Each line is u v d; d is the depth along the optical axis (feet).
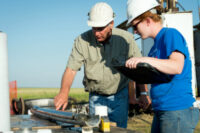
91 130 4.11
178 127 5.30
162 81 5.21
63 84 8.36
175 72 4.70
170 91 5.38
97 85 9.07
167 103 5.40
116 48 8.90
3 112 3.65
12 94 20.12
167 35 5.24
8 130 3.73
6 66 3.67
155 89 5.65
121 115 9.39
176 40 5.03
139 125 16.96
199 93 30.96
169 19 20.02
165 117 5.46
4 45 3.62
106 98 9.27
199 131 13.80
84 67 9.26
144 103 8.80
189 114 5.35
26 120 5.96
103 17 7.79
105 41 8.73
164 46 5.26
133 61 4.47
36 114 6.59
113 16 8.34
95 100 9.48
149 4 5.50
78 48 8.89
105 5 8.04
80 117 4.48
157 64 4.54
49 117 5.74
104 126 4.23
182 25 20.24
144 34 5.71
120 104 9.29
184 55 4.99
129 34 9.36
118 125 9.48
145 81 5.38
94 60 8.87
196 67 31.30
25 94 46.39
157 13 5.69
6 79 3.68
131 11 5.67
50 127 4.82
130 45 9.17
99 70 8.92
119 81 9.03
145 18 5.50
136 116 20.17
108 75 8.87
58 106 7.91
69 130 4.51
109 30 8.16
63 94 8.15
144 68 4.39
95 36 8.25
